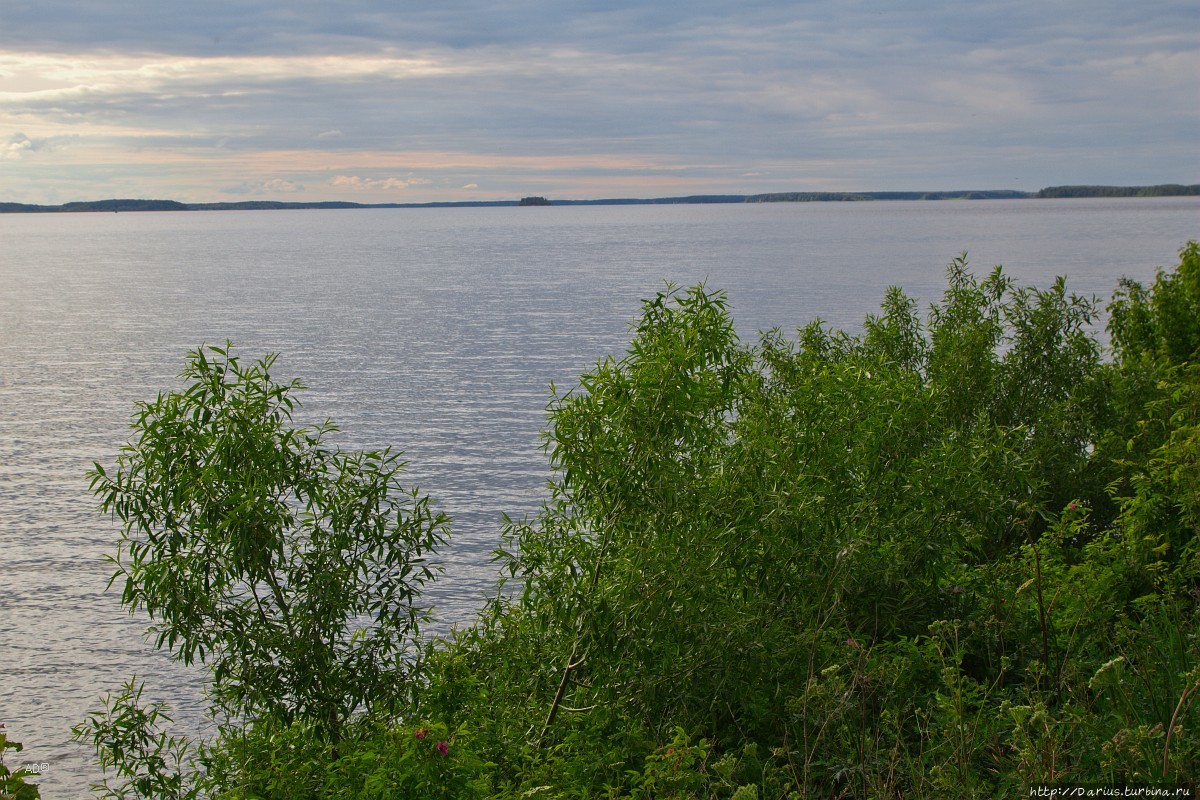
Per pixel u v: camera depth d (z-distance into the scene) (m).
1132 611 8.08
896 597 8.53
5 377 109.06
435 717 8.19
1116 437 14.27
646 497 7.39
